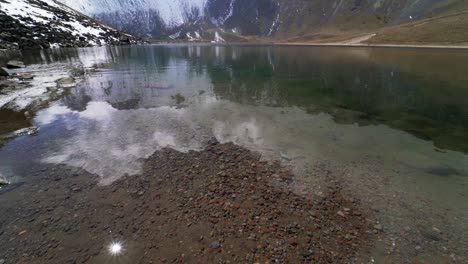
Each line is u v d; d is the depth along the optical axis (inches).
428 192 291.7
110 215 248.5
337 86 884.6
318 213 257.4
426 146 410.9
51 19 3203.7
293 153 383.6
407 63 1563.7
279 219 248.1
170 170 330.0
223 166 343.3
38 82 837.2
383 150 396.5
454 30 3486.7
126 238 221.3
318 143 419.8
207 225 237.9
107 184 297.3
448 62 1583.4
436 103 657.0
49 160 345.4
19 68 1160.2
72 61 1519.4
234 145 406.9
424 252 212.7
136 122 496.7
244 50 3582.7
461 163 355.3
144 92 747.4
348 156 376.2
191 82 927.0
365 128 490.9
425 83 912.3
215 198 277.1
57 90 743.1
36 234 223.3
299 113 579.8
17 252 205.2
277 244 217.9
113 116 529.7
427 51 2694.4
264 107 624.1
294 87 867.4
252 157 369.4
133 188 291.3
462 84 882.1
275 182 309.6
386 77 1055.6
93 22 4522.6
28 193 277.4
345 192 292.2
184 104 631.2
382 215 255.8
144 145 397.4
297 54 2613.2
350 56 2226.9
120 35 4532.5
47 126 464.4
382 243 221.6
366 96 739.4
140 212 253.4
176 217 247.4
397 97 724.0
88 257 202.4
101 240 219.0
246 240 221.6
